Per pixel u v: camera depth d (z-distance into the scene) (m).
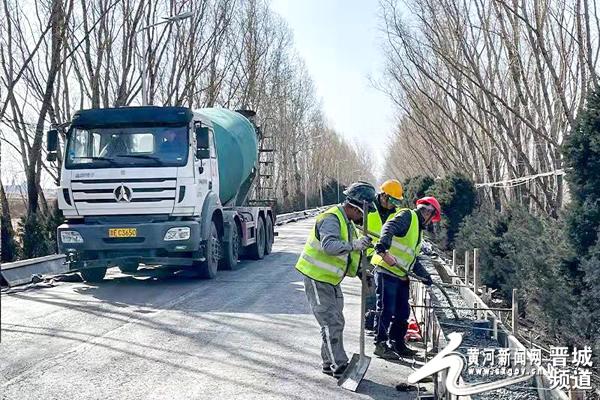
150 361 7.39
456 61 15.30
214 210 14.03
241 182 17.09
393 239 7.59
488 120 17.03
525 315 10.61
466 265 11.48
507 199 17.83
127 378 6.75
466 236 16.39
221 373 6.95
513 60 13.04
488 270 12.39
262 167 20.47
